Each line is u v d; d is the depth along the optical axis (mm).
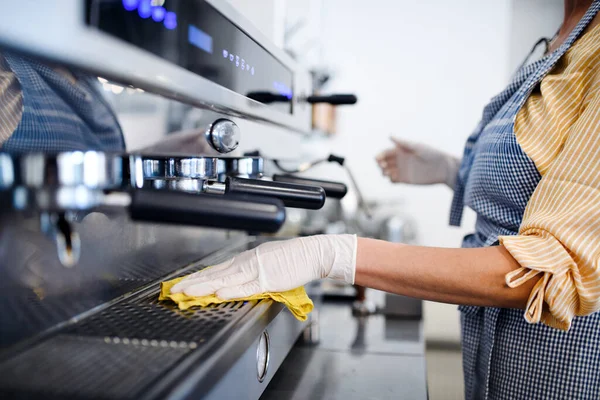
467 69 2568
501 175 853
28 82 564
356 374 920
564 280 638
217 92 606
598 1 806
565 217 648
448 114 2609
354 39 2641
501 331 883
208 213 423
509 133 842
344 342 1125
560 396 822
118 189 412
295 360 999
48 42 344
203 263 995
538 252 649
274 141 922
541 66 870
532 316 650
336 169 2701
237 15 670
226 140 656
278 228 445
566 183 670
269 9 954
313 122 1993
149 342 526
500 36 2520
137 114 510
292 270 705
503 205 884
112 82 474
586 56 763
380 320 1320
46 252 565
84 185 384
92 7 381
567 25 982
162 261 871
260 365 642
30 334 537
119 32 417
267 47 816
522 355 848
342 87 2678
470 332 987
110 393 404
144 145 522
